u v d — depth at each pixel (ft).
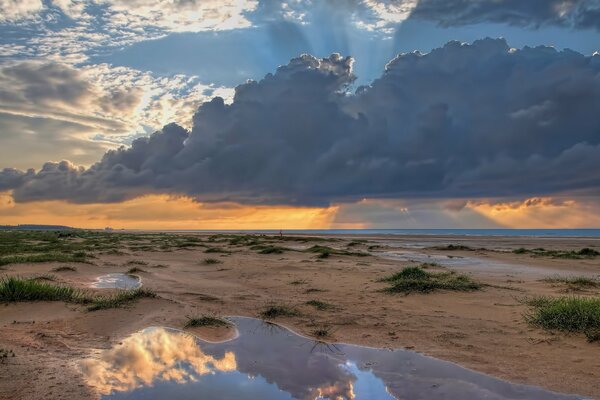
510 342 22.99
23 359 18.72
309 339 24.20
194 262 70.74
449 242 174.81
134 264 63.46
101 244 120.78
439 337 24.23
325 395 16.19
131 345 22.15
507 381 17.51
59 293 31.58
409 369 19.20
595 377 17.70
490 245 147.74
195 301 34.88
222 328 26.04
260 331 25.94
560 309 26.27
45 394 15.19
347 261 73.51
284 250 93.56
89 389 15.96
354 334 25.17
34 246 98.94
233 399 15.57
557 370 18.60
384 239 213.46
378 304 33.71
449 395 16.15
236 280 48.47
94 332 24.22
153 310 29.55
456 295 36.78
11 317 26.37
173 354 21.04
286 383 17.44
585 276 54.19
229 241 160.04
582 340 22.77
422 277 44.62
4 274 44.93
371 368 19.38
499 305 32.63
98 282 44.45
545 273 57.88
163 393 15.98
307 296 37.50
